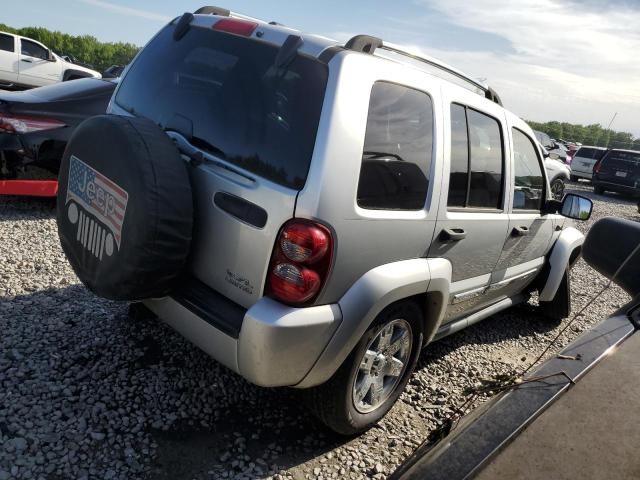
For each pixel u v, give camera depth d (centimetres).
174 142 253
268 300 225
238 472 249
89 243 245
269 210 224
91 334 339
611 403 134
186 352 336
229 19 278
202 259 248
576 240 488
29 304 364
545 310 516
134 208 220
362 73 237
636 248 194
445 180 288
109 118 241
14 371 289
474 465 119
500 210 355
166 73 285
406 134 261
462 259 319
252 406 298
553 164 1270
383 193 248
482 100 332
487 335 466
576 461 117
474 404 340
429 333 314
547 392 139
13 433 246
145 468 241
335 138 224
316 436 285
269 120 236
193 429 272
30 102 526
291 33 252
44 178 542
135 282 228
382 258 253
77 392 283
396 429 304
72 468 233
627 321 173
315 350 233
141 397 288
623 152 1886
